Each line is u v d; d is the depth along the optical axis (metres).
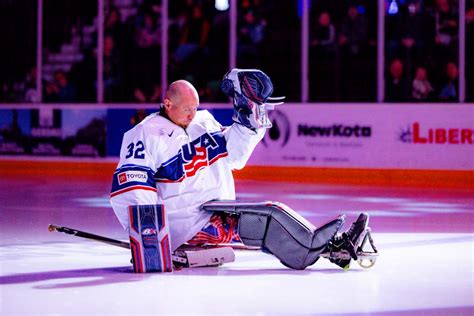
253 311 4.20
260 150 15.73
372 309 4.27
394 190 12.71
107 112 16.73
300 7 15.98
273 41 16.20
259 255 6.08
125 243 5.53
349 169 15.17
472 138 14.42
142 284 4.92
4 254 6.20
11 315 4.11
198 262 5.45
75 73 17.28
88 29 17.22
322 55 15.85
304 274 5.29
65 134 17.03
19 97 17.62
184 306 4.31
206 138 5.66
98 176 15.63
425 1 15.16
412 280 5.09
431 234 7.50
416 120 14.73
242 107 5.57
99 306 4.31
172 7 16.70
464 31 15.01
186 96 5.50
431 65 15.23
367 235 5.42
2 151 17.53
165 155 5.50
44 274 5.29
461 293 4.69
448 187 13.41
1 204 10.16
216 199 5.66
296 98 16.14
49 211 9.39
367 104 15.04
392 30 15.38
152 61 16.89
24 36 17.50
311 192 12.27
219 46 16.53
